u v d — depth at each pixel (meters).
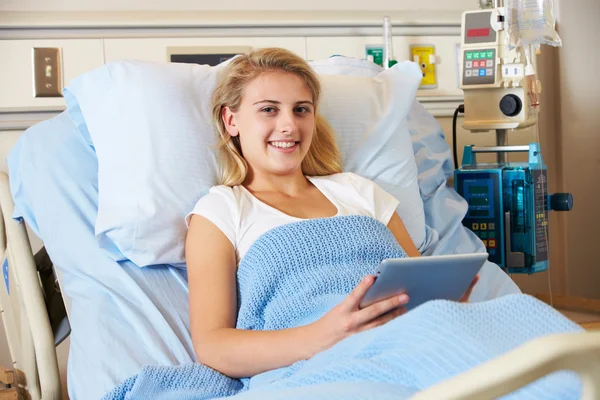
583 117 2.66
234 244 1.45
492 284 1.76
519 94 2.12
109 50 2.16
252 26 2.29
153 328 1.43
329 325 1.19
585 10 2.63
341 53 2.40
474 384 0.54
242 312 1.38
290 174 1.58
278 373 1.24
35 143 1.69
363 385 0.91
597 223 2.71
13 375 1.87
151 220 1.52
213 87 1.67
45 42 2.11
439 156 2.15
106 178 1.56
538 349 0.55
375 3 2.41
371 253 1.42
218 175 1.60
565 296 2.51
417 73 1.89
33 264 1.68
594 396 0.58
